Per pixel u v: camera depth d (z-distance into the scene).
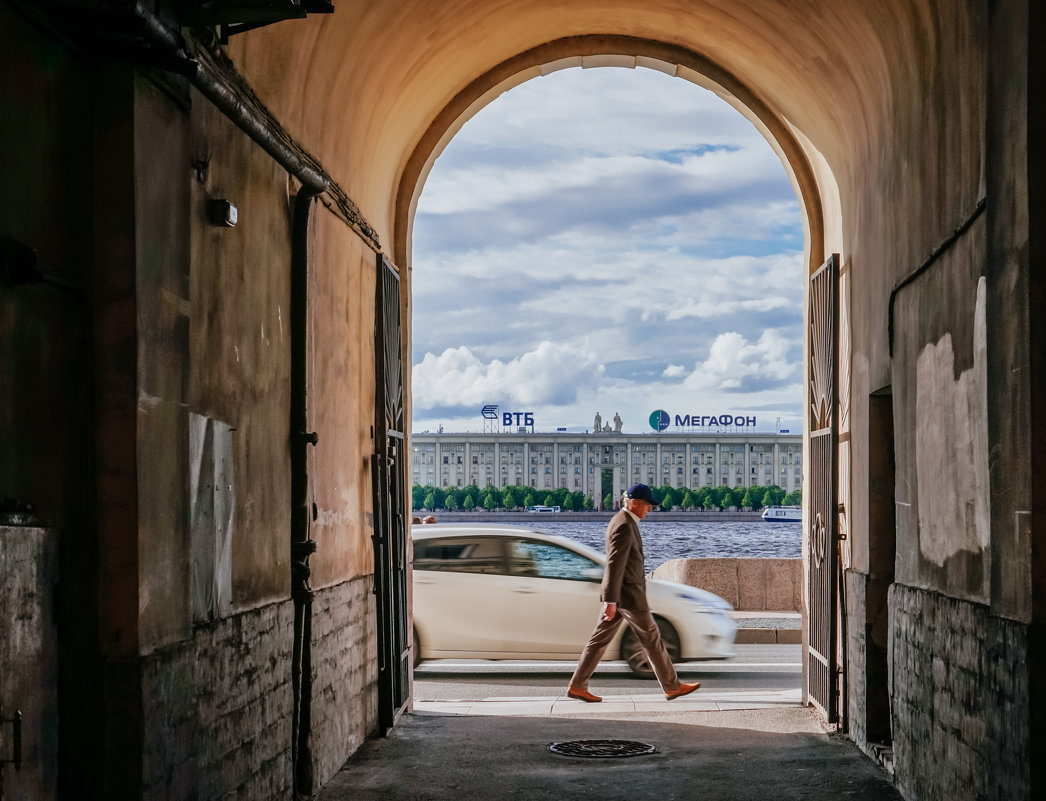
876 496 8.81
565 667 14.62
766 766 8.54
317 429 7.82
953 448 6.28
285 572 7.07
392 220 11.32
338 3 7.28
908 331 7.41
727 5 9.59
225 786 5.75
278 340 6.96
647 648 11.73
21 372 4.05
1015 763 5.01
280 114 6.92
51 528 4.26
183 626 5.16
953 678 6.15
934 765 6.60
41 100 4.20
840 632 9.96
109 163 4.61
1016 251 5.07
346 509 8.83
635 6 10.61
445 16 9.33
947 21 6.28
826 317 10.31
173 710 4.96
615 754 9.07
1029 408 4.91
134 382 4.62
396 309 10.97
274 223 6.87
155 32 4.42
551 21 11.01
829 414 10.10
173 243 5.07
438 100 11.23
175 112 5.10
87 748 4.55
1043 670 4.83
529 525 190.38
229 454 5.98
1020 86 5.00
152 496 4.80
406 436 11.44
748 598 19.95
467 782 8.04
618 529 11.70
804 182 11.30
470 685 13.52
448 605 14.17
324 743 7.91
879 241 8.34
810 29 8.59
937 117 6.60
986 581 5.64
